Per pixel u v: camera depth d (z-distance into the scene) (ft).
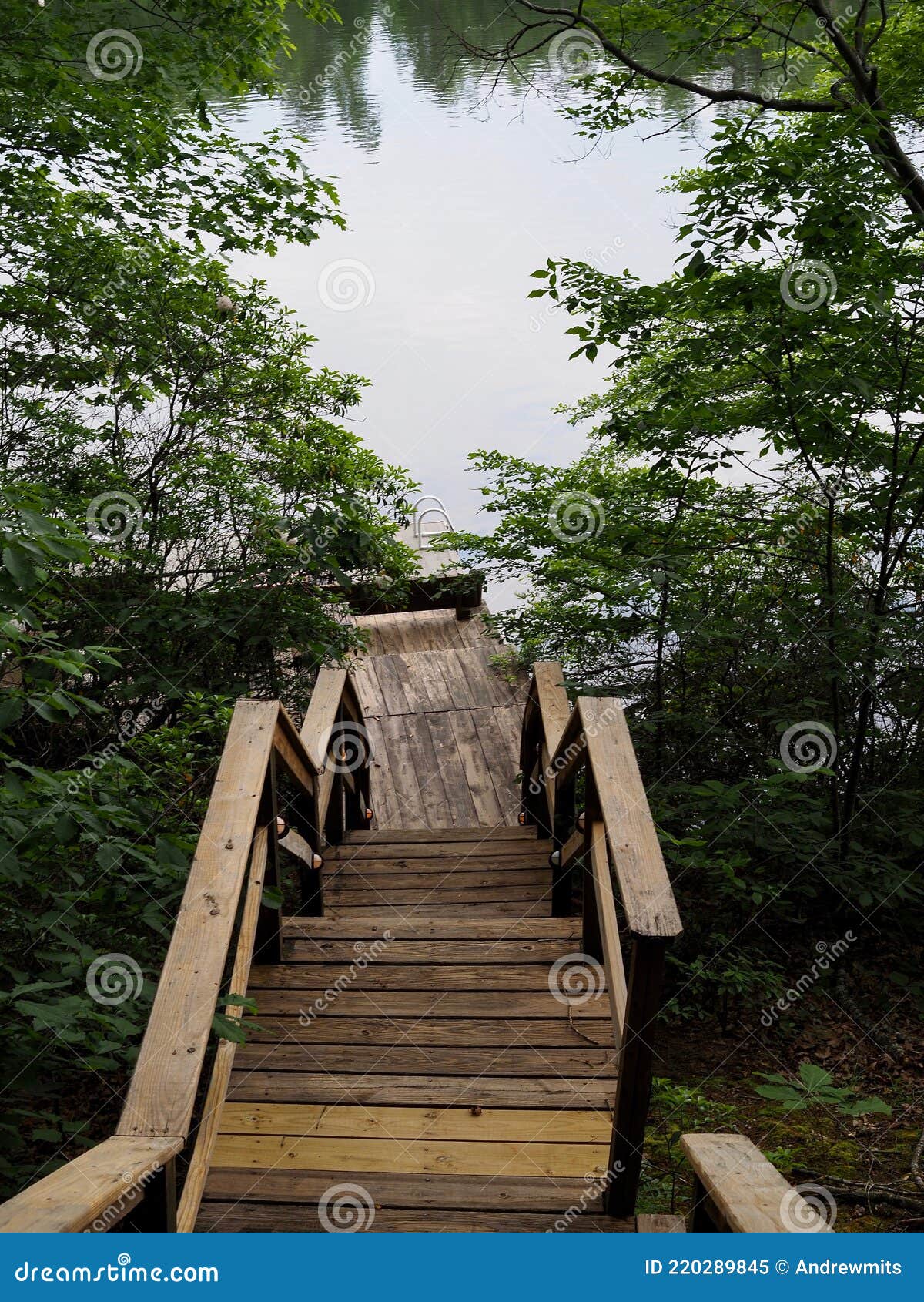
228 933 9.11
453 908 17.38
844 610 19.27
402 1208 9.18
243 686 22.15
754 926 18.71
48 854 10.74
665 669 21.66
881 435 19.53
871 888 17.97
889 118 16.61
